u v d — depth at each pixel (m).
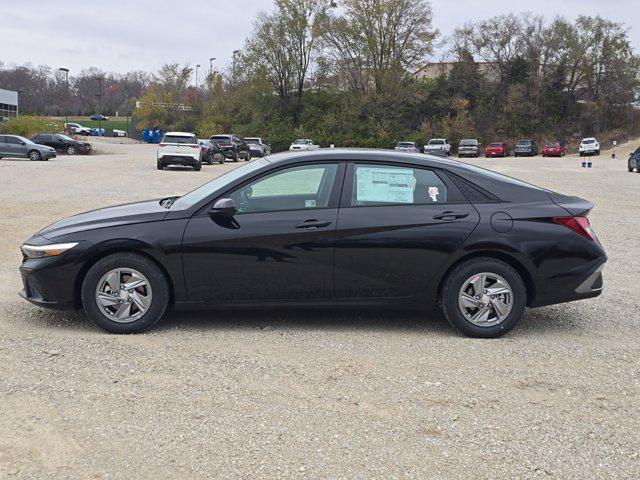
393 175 5.20
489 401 3.87
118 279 4.98
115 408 3.66
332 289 5.11
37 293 5.14
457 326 5.11
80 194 16.22
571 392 4.04
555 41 74.56
